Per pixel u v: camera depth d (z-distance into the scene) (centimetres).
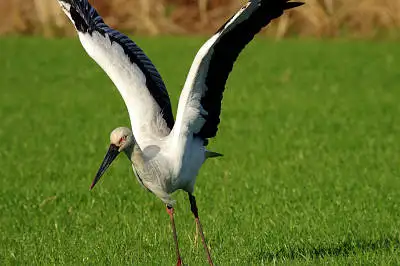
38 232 1202
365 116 2180
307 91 2608
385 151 1741
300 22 3569
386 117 2161
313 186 1421
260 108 2323
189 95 939
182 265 1003
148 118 1019
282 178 1497
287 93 2577
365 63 3073
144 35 3491
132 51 1070
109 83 2850
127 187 1451
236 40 937
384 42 3425
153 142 989
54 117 2253
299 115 2205
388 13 3431
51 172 1591
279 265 967
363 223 1178
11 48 3400
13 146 1875
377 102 2402
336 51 3284
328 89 2642
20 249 1115
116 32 1077
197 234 1095
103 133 2006
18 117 2261
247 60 3167
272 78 2850
